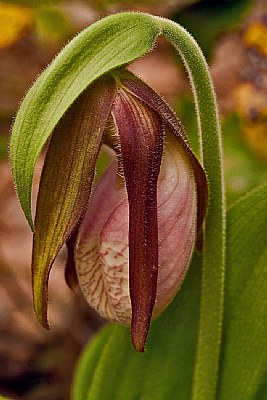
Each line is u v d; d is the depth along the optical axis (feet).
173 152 0.69
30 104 0.64
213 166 0.70
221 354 0.77
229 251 0.77
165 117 0.66
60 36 1.02
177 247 0.70
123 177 0.69
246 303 0.77
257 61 1.06
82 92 0.66
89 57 0.64
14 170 0.64
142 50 0.64
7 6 0.97
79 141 0.66
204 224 0.72
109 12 0.92
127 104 0.66
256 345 0.77
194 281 0.78
